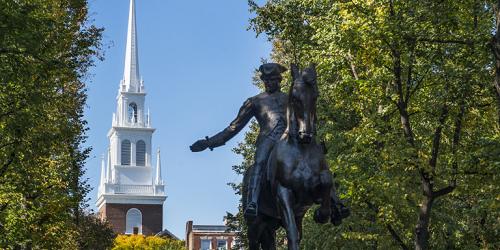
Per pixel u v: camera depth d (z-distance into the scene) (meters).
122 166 188.38
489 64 26.92
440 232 34.56
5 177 32.88
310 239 34.38
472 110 28.55
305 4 31.70
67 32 34.09
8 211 34.34
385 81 28.05
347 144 32.31
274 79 14.88
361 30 25.97
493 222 34.59
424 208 27.23
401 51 26.62
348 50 27.34
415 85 28.59
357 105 29.95
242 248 51.62
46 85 31.08
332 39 27.80
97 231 66.50
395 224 31.00
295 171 13.30
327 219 13.62
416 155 27.25
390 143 27.86
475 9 26.02
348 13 26.64
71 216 41.38
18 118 29.17
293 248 12.95
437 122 27.50
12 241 34.25
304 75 13.26
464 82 26.77
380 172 28.73
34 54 27.98
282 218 13.34
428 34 25.88
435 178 27.30
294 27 33.16
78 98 41.06
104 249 67.88
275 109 14.63
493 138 25.75
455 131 28.19
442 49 26.89
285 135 13.64
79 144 39.78
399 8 25.97
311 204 13.73
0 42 26.38
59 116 35.72
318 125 34.81
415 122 30.34
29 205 36.44
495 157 25.47
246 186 14.73
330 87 30.95
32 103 29.31
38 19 27.94
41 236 38.09
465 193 28.62
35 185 35.09
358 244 33.75
